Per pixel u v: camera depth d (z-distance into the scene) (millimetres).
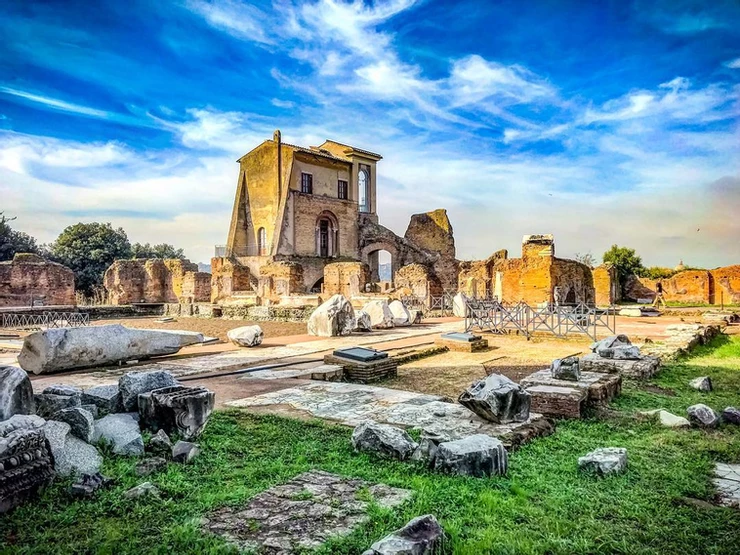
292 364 13172
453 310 30703
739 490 5062
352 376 11422
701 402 8828
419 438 6492
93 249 57375
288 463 5676
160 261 42562
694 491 4973
